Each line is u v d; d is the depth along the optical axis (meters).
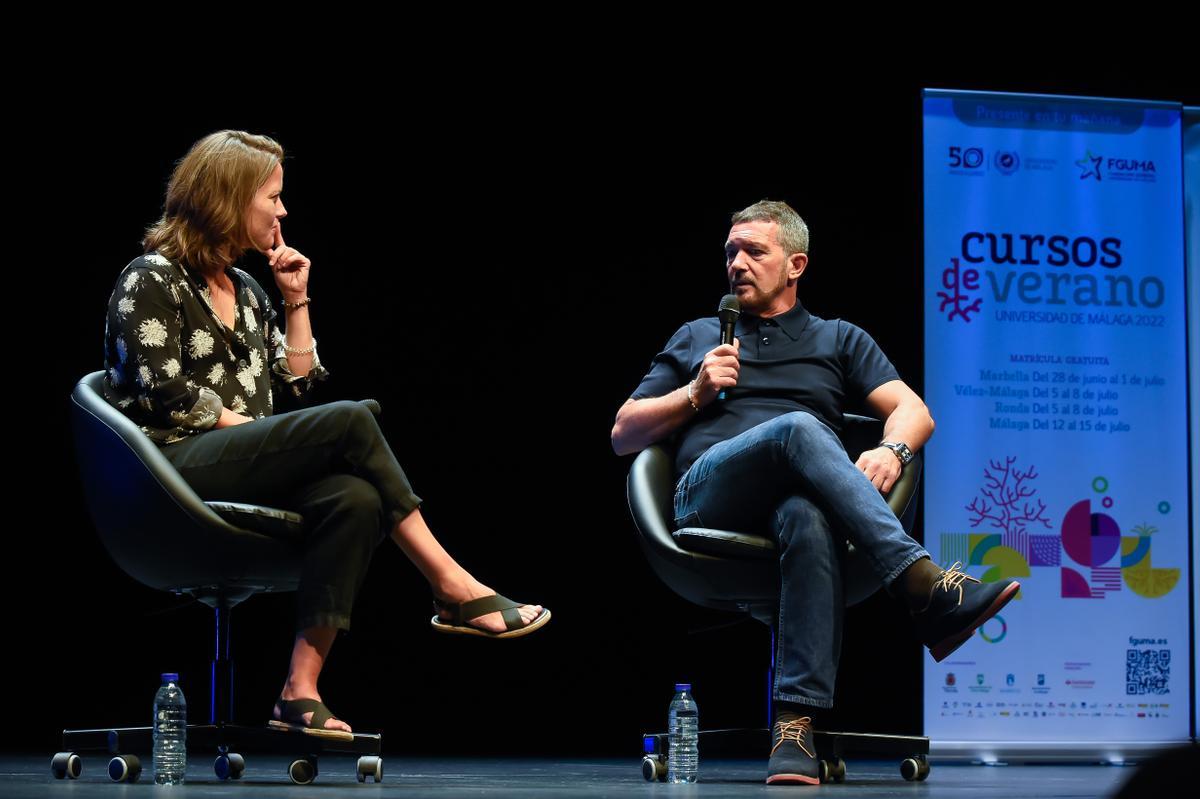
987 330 4.79
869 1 6.07
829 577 3.02
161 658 5.80
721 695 5.95
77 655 5.77
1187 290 4.91
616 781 3.13
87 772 3.27
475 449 6.14
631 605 6.04
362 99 6.12
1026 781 3.42
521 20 6.12
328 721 2.81
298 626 2.85
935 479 4.72
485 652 5.95
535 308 6.23
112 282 5.95
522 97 6.18
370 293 6.18
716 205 6.22
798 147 6.20
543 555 6.07
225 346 3.14
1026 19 6.03
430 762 4.22
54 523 5.82
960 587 2.89
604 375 6.20
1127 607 4.73
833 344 3.76
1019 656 4.68
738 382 3.68
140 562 2.96
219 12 5.99
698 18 6.13
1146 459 4.79
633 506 3.46
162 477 2.83
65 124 5.92
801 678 2.96
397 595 5.95
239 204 3.10
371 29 6.08
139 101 5.95
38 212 5.92
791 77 6.16
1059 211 4.86
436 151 6.19
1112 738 4.68
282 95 6.07
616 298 6.23
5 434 5.84
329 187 6.14
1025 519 4.73
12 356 5.87
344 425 2.91
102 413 2.96
